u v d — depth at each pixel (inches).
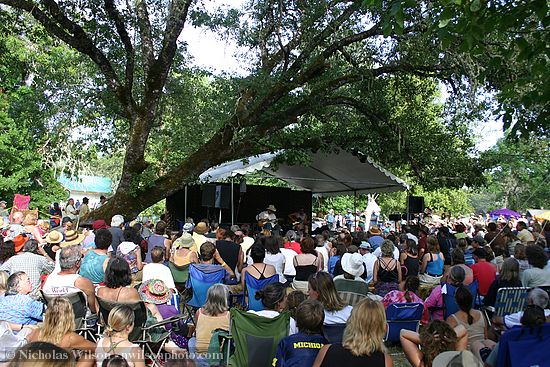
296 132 507.2
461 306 197.6
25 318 186.7
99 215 488.7
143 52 492.1
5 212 630.5
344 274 255.0
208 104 586.9
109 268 191.3
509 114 254.2
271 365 167.8
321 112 528.7
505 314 241.8
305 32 466.0
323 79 503.2
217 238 330.0
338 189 802.8
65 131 564.1
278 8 464.4
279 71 509.4
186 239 301.4
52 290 194.9
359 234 430.6
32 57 751.1
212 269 258.1
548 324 148.7
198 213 726.5
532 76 243.8
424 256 344.8
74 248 206.8
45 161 629.9
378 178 647.1
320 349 141.2
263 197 813.2
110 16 465.1
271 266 249.8
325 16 461.1
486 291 288.0
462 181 543.8
